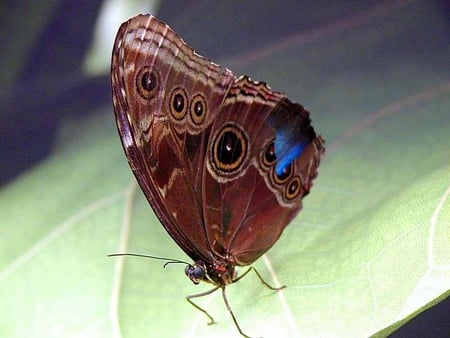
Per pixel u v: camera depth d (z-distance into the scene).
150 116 0.47
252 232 0.50
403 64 0.56
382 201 0.50
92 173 0.54
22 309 0.50
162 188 0.47
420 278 0.46
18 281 0.51
